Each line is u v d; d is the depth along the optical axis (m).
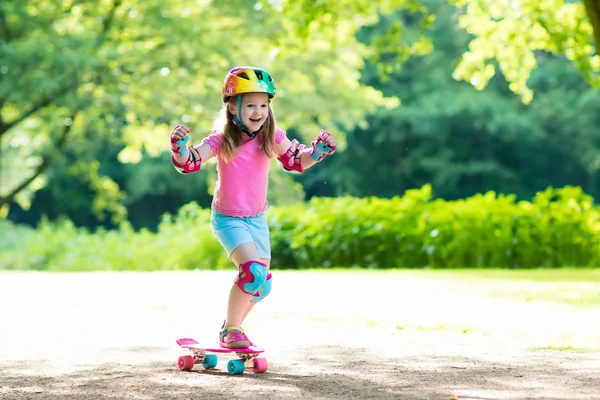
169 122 27.00
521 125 43.28
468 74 20.53
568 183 46.84
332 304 9.51
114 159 48.22
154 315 8.78
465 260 17.88
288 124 28.53
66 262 22.12
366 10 18.47
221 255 19.91
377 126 45.62
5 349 6.27
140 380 4.90
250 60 26.12
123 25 25.08
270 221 19.45
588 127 44.03
